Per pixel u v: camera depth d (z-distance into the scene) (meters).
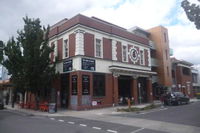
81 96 20.28
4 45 21.95
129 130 9.97
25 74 19.77
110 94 23.50
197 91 52.06
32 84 20.50
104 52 23.72
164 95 26.75
